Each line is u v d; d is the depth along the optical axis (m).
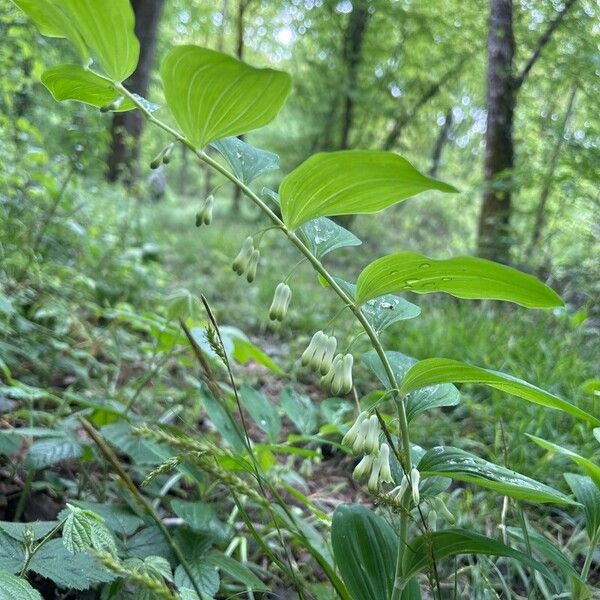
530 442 2.77
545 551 1.43
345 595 1.40
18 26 4.24
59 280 3.68
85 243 4.31
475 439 3.00
